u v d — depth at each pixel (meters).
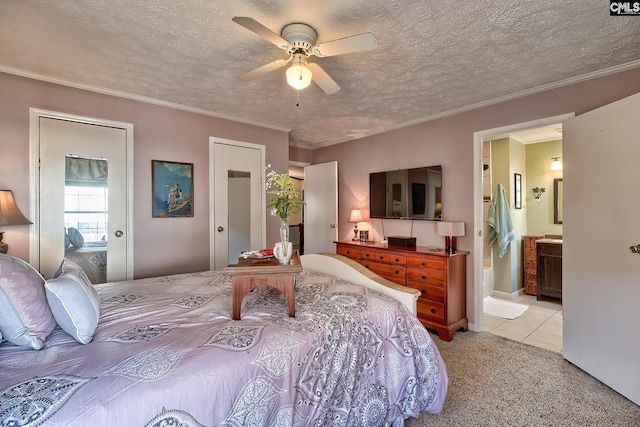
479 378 2.24
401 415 1.56
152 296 1.77
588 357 2.28
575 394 2.04
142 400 0.91
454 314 3.05
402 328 1.65
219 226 3.57
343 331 1.43
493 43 2.00
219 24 1.81
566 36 1.92
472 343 2.88
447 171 3.45
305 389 1.24
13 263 1.21
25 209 2.48
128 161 2.96
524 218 4.81
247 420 1.08
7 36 1.93
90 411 0.84
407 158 3.88
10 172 2.43
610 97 2.38
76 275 1.39
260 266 1.50
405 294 1.82
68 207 2.68
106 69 2.41
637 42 1.99
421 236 3.74
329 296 1.75
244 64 2.32
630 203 1.96
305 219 5.40
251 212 3.84
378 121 3.78
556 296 4.18
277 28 1.85
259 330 1.31
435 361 1.68
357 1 1.60
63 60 2.26
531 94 2.80
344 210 4.79
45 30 1.87
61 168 2.64
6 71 2.39
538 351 2.70
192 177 3.37
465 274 3.24
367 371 1.45
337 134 4.41
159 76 2.53
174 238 3.25
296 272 1.48
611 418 1.80
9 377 0.94
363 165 4.49
